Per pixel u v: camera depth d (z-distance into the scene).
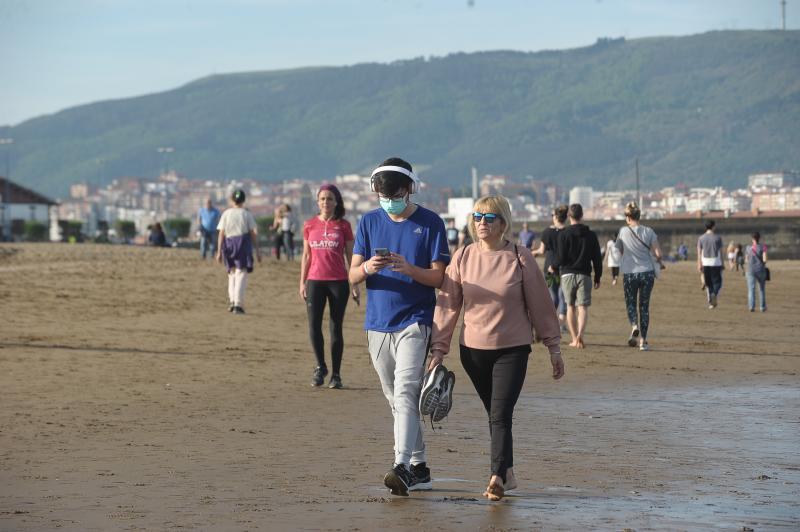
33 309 40.41
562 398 23.88
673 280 83.94
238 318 42.16
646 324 35.66
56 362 27.62
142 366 27.73
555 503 12.86
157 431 18.61
